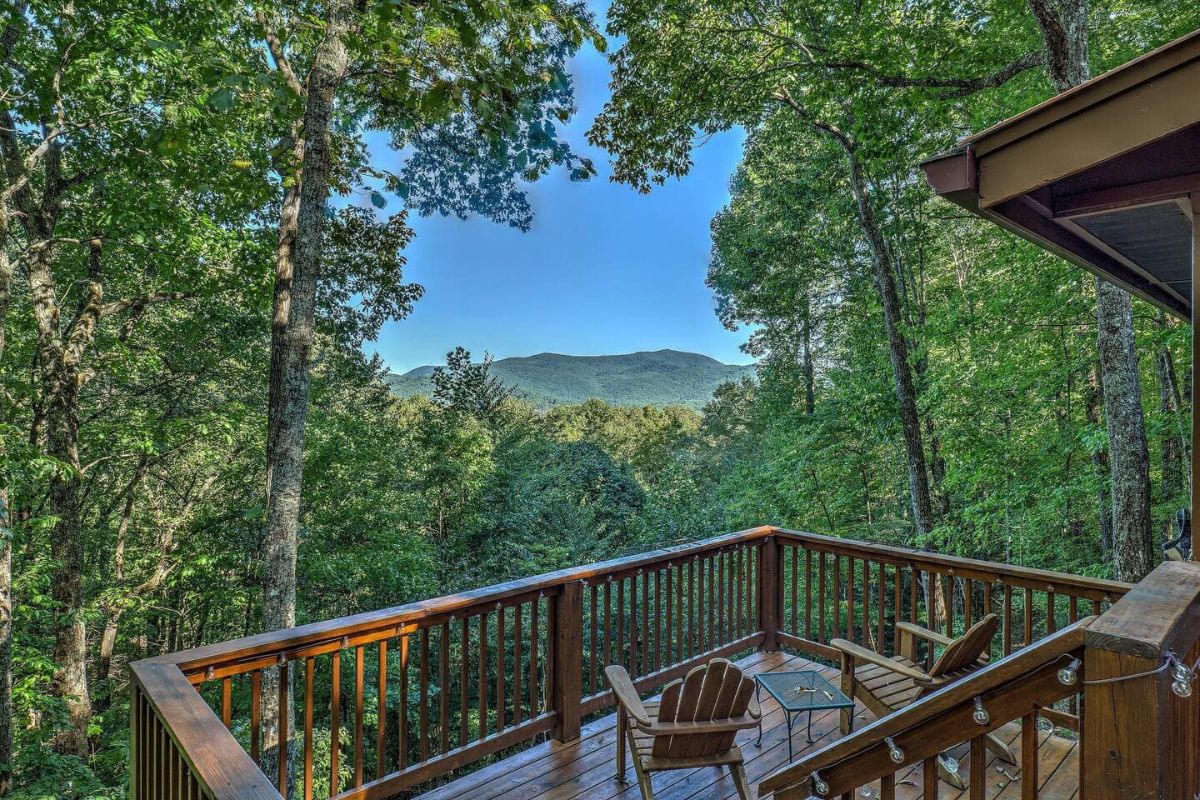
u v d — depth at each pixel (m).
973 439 9.98
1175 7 7.11
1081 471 9.20
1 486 6.23
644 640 3.60
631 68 8.75
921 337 10.34
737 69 8.84
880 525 13.74
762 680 3.16
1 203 6.70
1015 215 1.97
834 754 1.58
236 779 1.20
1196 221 1.74
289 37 4.29
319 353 12.16
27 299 9.59
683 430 33.03
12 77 6.55
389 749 10.25
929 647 3.54
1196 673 1.32
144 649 13.21
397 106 4.64
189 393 11.73
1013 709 1.25
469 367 15.60
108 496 12.50
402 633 2.62
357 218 9.88
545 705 3.20
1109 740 1.08
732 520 15.76
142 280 10.09
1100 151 1.54
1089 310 8.19
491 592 2.88
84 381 9.20
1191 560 1.72
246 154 7.34
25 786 7.08
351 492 12.38
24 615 8.27
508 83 2.72
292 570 5.49
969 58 7.78
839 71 8.35
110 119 6.94
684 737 2.50
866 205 10.26
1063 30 5.72
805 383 17.11
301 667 8.44
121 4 6.61
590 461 18.02
